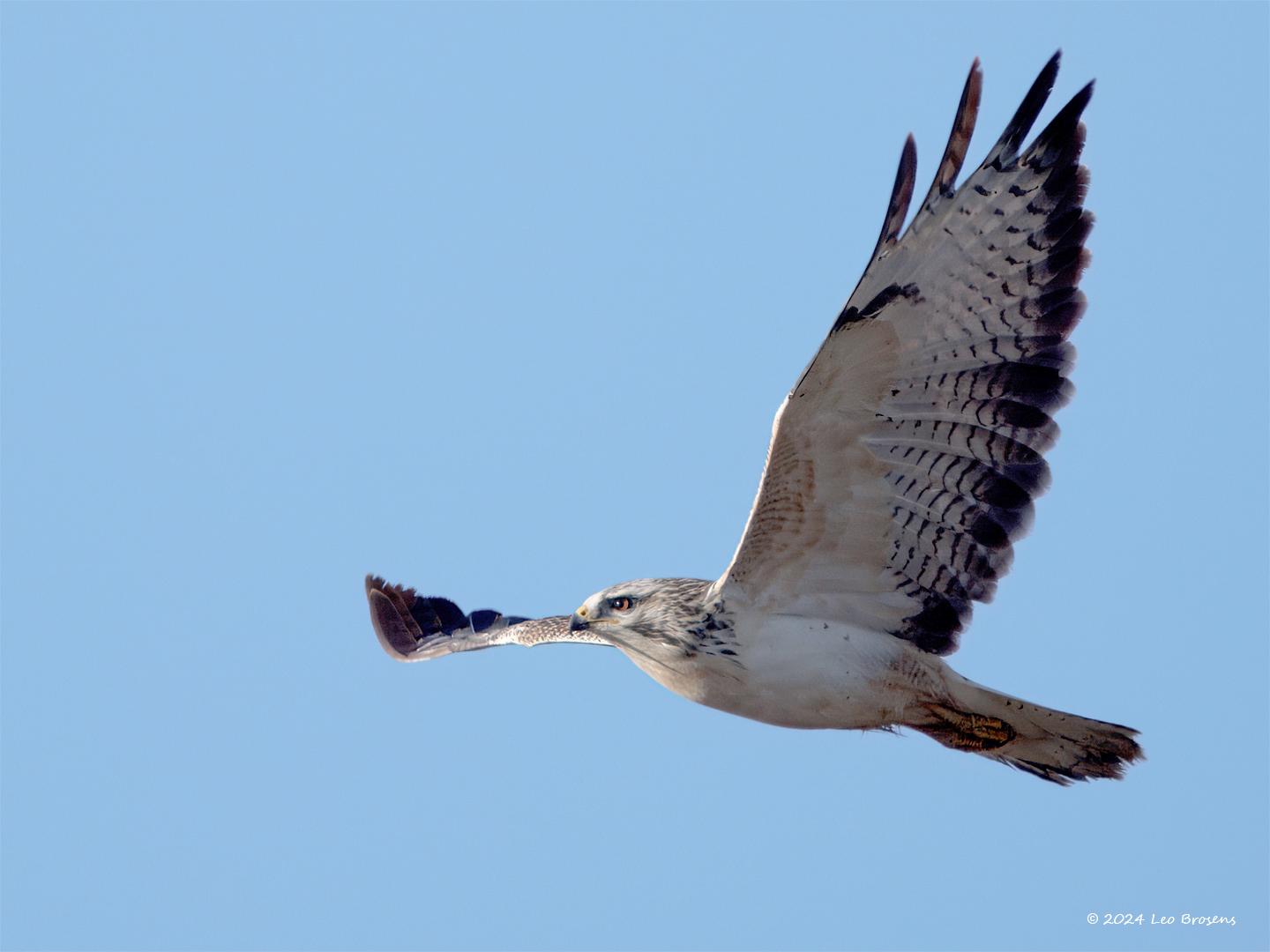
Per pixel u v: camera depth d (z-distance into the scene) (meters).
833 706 13.66
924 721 13.79
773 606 13.66
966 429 12.76
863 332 12.33
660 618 13.91
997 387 12.64
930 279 12.28
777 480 13.01
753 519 13.23
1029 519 12.87
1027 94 12.05
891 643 13.57
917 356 12.52
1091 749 13.70
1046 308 12.47
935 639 13.50
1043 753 13.90
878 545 13.28
